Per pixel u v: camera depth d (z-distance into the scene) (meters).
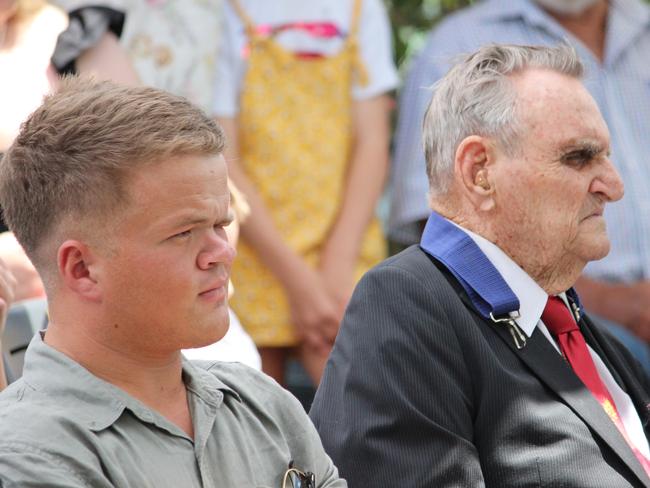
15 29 8.32
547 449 6.46
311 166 10.45
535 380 6.65
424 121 7.24
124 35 10.09
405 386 6.42
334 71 10.63
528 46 7.12
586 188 6.88
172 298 4.87
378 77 10.86
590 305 11.08
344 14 10.74
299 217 10.39
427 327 6.57
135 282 4.83
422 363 6.47
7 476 4.54
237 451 5.16
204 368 5.54
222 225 5.04
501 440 6.47
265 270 10.14
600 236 6.93
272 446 5.29
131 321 4.88
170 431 4.96
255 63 10.49
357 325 6.70
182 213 4.84
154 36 10.16
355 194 10.62
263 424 5.39
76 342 4.95
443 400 6.43
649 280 11.13
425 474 6.25
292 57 10.55
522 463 6.41
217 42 10.32
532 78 6.90
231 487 5.04
